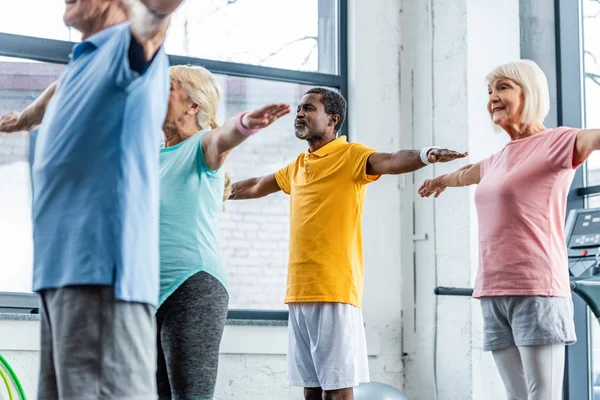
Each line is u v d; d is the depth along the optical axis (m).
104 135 1.53
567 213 4.05
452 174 3.29
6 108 3.94
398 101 4.73
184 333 2.19
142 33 1.51
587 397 3.99
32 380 3.65
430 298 4.41
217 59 4.42
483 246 2.93
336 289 3.10
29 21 4.00
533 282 2.76
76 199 1.51
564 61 4.23
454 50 4.36
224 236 4.31
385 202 4.61
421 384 4.42
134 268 1.51
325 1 4.71
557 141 2.80
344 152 3.21
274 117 2.04
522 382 2.87
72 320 1.47
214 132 2.29
